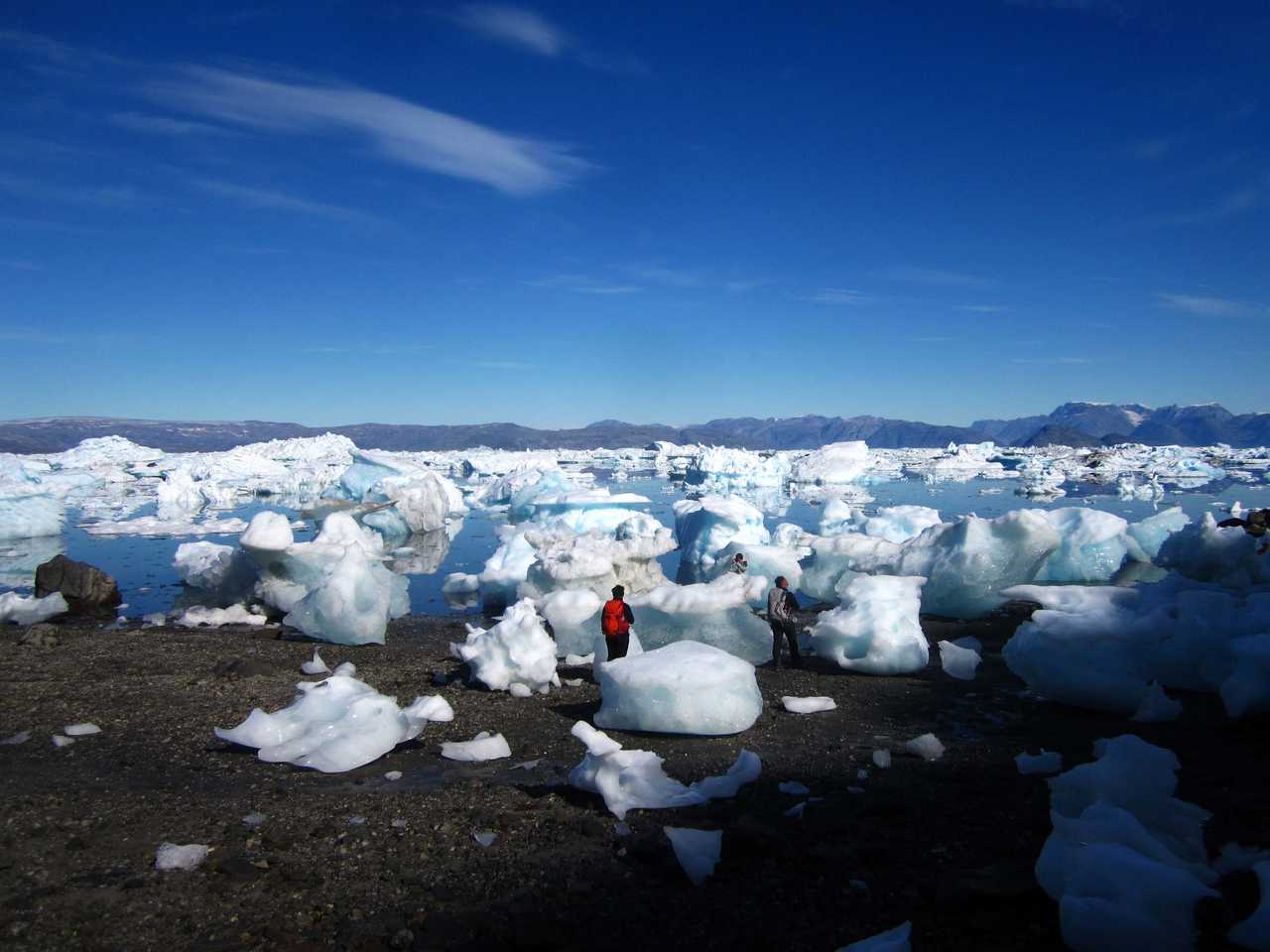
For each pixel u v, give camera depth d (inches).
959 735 398.6
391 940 219.8
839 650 541.0
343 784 343.6
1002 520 729.0
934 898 233.6
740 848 267.0
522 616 514.6
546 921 227.9
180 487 2314.2
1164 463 3853.3
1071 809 269.1
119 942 220.2
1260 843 264.1
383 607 670.5
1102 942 200.8
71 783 343.6
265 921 231.5
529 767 363.3
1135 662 454.9
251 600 826.2
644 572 808.3
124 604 876.0
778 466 3157.0
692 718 394.6
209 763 371.9
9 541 1472.7
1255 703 390.6
